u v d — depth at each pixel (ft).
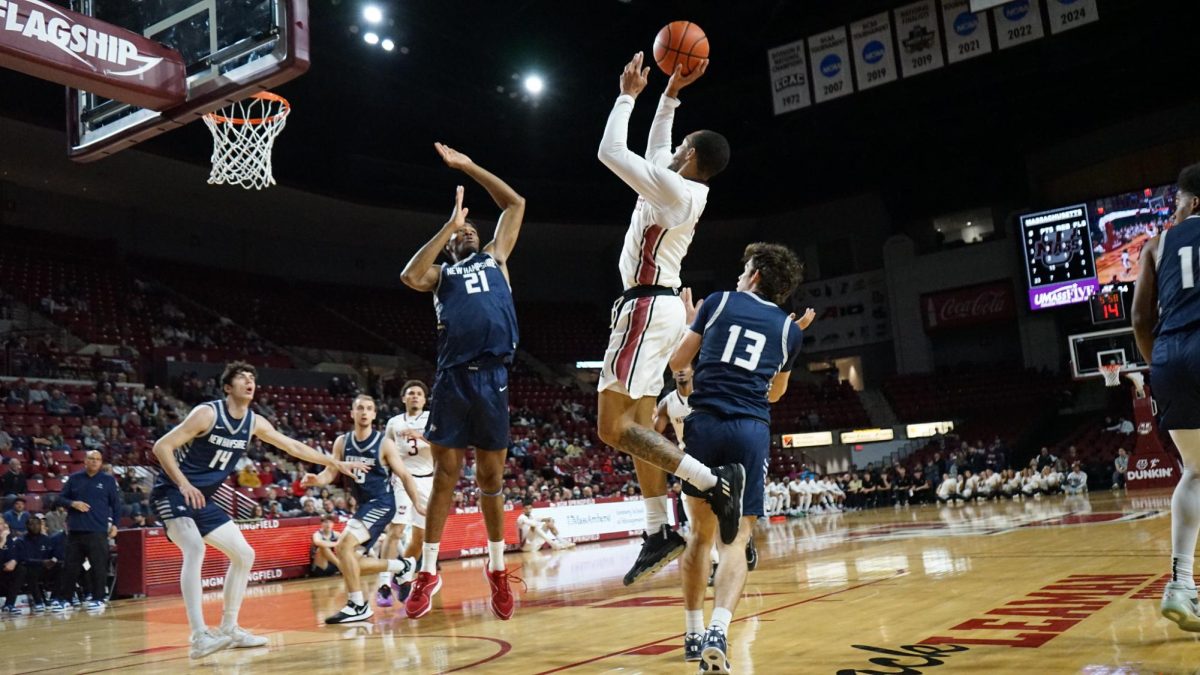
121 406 57.00
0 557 32.48
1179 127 87.15
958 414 94.53
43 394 53.93
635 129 97.96
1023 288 92.58
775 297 12.78
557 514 55.26
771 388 13.14
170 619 25.02
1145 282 12.75
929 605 16.12
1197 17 74.08
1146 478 64.59
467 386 17.01
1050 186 95.40
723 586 10.85
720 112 93.97
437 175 97.45
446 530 47.70
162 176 76.07
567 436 84.89
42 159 70.95
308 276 95.91
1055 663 10.47
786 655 12.12
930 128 92.84
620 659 12.80
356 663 13.91
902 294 101.96
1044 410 90.79
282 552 40.16
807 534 47.03
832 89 69.77
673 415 23.63
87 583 35.01
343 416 71.92
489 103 91.09
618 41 85.92
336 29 72.84
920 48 66.85
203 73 17.25
